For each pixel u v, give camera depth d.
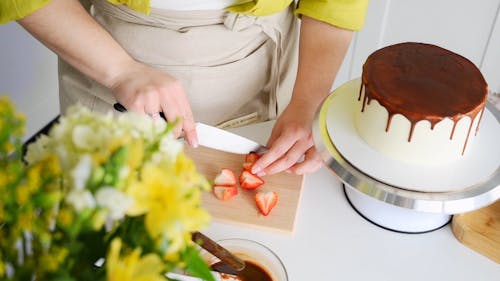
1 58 2.14
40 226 0.56
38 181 0.55
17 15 1.10
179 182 0.55
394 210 1.04
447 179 0.95
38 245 0.60
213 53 1.27
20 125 0.60
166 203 0.54
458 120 0.93
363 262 1.01
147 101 1.13
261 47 1.33
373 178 0.96
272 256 0.99
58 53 1.18
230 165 1.17
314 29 1.28
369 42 2.12
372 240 1.05
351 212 1.10
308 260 1.01
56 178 0.56
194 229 0.58
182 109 1.15
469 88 0.97
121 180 0.54
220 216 1.07
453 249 1.04
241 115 1.40
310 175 1.16
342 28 1.27
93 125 0.58
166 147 0.60
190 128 1.14
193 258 0.62
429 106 0.93
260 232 1.06
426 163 0.98
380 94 0.95
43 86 2.41
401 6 2.01
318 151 1.03
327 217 1.08
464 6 1.94
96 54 1.15
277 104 1.45
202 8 1.21
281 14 1.34
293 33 1.43
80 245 0.59
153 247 0.58
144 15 1.23
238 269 0.94
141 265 0.54
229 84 1.32
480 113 0.97
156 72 1.17
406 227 1.05
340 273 0.99
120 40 1.27
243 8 1.20
